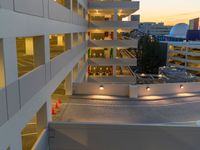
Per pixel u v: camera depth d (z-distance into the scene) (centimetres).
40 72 1003
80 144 1162
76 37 2377
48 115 1153
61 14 1452
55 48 2481
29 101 865
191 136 1152
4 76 675
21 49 2533
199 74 8100
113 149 1166
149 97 2069
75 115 1652
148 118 1656
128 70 4062
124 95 2097
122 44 3603
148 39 9238
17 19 757
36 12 945
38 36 1066
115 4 3550
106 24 3572
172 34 14475
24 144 1123
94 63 3638
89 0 3791
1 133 643
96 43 3578
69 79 2038
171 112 1775
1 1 646
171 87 2172
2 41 663
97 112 1731
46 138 1120
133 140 1158
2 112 648
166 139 1156
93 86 2100
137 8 3547
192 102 1997
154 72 8938
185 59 8675
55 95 2055
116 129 1147
